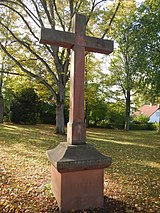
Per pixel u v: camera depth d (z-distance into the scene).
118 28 14.45
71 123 3.95
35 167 6.32
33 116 24.30
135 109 28.89
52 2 13.28
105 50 4.25
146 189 4.96
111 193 4.59
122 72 23.28
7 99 23.70
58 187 3.83
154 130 30.61
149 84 13.24
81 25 4.09
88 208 3.81
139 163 7.55
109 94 25.55
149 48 12.04
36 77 14.36
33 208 3.82
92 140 13.64
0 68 16.09
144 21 12.10
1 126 19.92
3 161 6.90
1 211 3.72
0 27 14.26
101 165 3.79
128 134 20.33
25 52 15.03
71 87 4.05
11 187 4.73
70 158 3.65
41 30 3.91
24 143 10.62
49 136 13.63
